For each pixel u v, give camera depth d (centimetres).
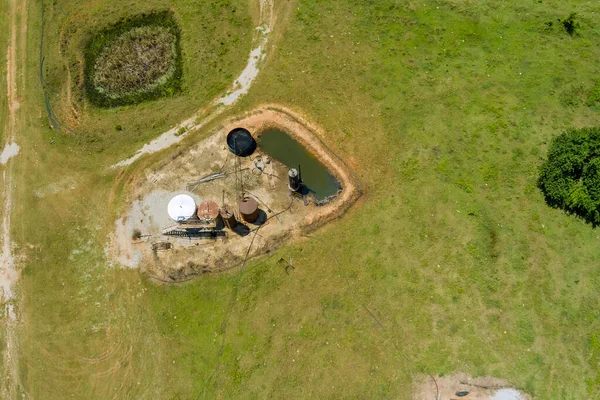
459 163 2119
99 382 1830
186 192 2170
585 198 1870
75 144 2364
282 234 2044
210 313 1911
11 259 2092
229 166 2219
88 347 1895
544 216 1975
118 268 2028
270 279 1953
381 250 1972
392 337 1808
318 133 2269
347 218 2059
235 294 1936
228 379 1792
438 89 2308
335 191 2134
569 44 2359
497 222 1978
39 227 2153
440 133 2200
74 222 2152
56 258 2075
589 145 1916
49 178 2280
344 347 1811
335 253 1984
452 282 1881
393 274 1920
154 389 1802
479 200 2030
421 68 2377
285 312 1889
